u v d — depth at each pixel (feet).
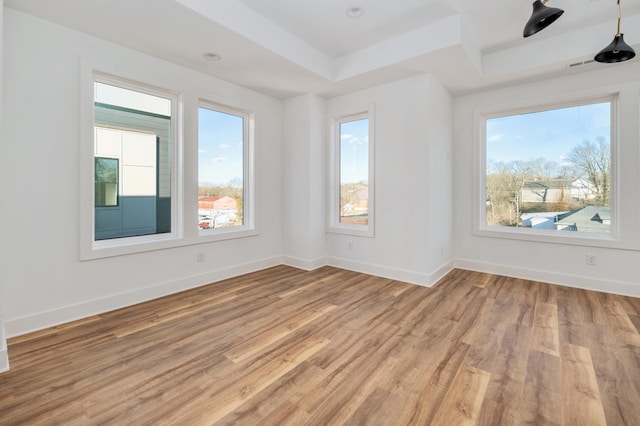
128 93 9.77
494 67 11.41
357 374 5.97
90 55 8.55
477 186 13.42
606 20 9.36
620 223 10.46
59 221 8.13
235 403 5.14
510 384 5.64
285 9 8.86
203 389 5.50
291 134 14.38
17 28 7.38
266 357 6.59
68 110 8.20
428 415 4.87
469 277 12.60
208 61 10.25
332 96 13.98
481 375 5.92
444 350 6.86
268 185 14.11
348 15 9.14
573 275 11.35
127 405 5.08
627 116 10.28
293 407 5.06
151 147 10.34
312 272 13.44
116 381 5.71
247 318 8.60
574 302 9.76
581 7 8.71
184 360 6.45
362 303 9.76
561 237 11.55
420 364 6.31
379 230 12.84
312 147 13.80
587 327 7.98
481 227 13.67
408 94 11.79
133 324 8.16
